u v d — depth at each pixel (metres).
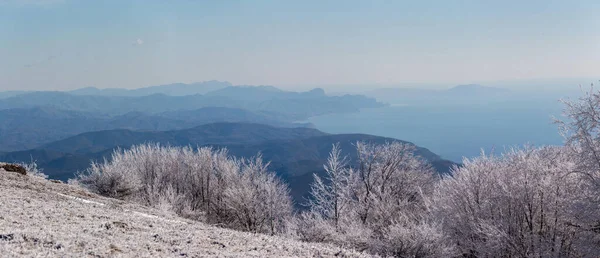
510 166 22.38
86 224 10.82
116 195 32.66
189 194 41.34
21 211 11.32
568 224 19.20
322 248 12.58
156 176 42.38
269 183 32.41
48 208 12.60
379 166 34.12
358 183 32.91
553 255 18.75
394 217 25.91
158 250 9.29
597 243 17.91
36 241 8.17
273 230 30.97
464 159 24.03
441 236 20.02
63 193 19.84
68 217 11.59
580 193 18.50
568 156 20.88
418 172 38.25
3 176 20.31
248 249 10.84
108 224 11.20
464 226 22.05
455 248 21.67
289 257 10.34
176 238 10.71
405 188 35.50
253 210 31.22
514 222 20.45
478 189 22.02
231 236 12.53
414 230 20.38
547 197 20.28
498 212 21.20
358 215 28.25
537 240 19.38
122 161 42.19
